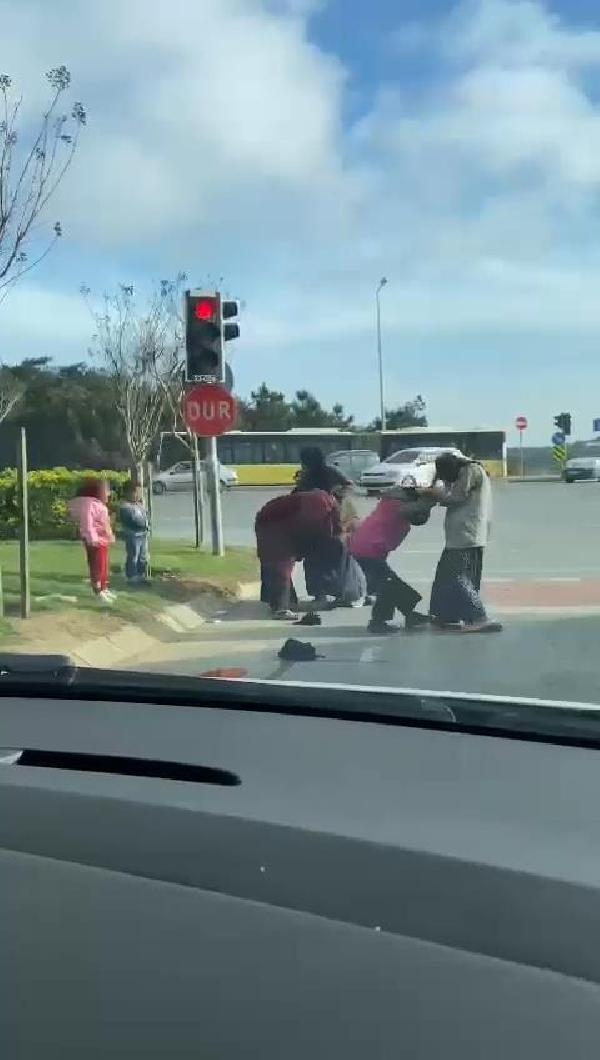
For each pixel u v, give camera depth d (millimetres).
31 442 55094
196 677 4566
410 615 10867
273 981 2213
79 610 11594
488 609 12383
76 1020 2176
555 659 9195
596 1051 1978
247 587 15438
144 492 23250
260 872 2600
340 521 12430
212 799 3043
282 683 4426
